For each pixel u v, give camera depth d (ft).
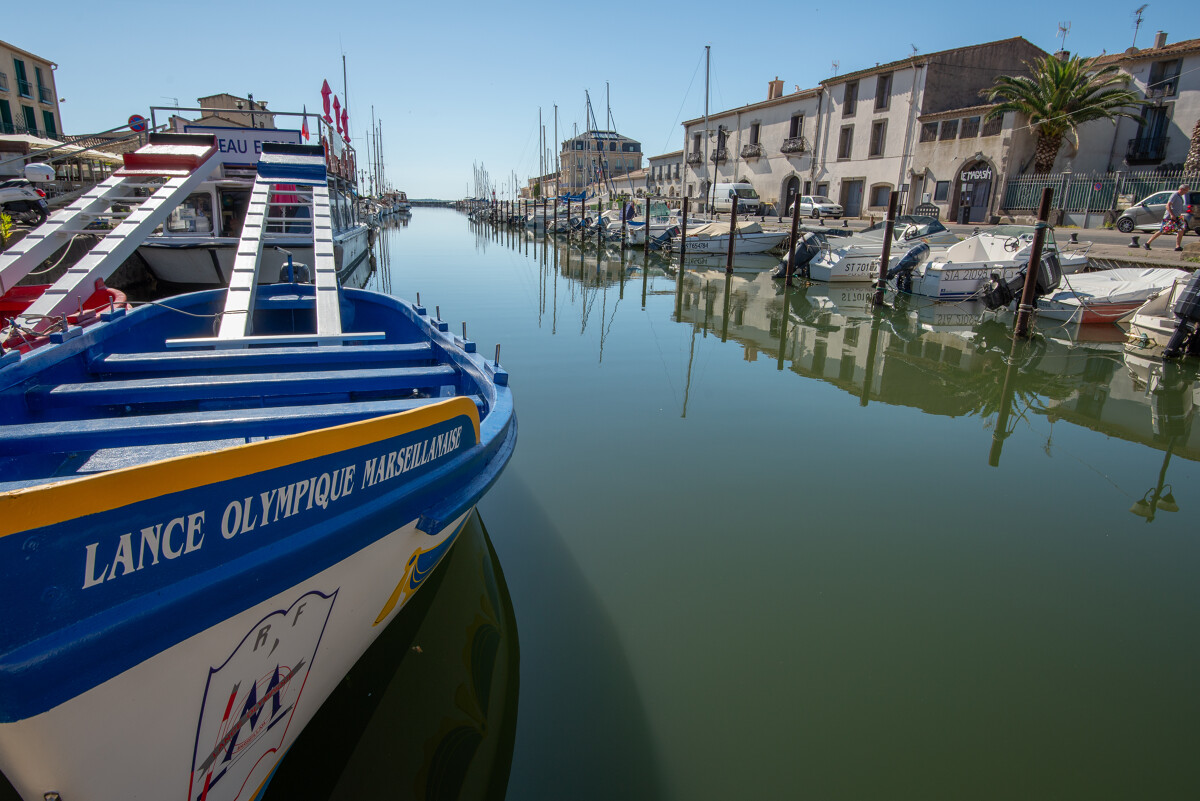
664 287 64.28
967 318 46.60
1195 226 63.93
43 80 123.03
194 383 12.29
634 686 10.70
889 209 49.06
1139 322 36.55
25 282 34.60
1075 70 86.84
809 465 20.12
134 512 5.50
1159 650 11.97
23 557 4.96
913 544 15.55
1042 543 15.75
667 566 14.33
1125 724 10.20
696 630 12.19
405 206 325.83
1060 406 27.09
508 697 10.31
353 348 15.49
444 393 16.40
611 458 20.38
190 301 20.54
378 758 8.96
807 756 9.39
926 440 22.63
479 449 10.32
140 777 6.43
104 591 5.47
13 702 5.14
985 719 10.22
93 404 12.03
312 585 7.41
